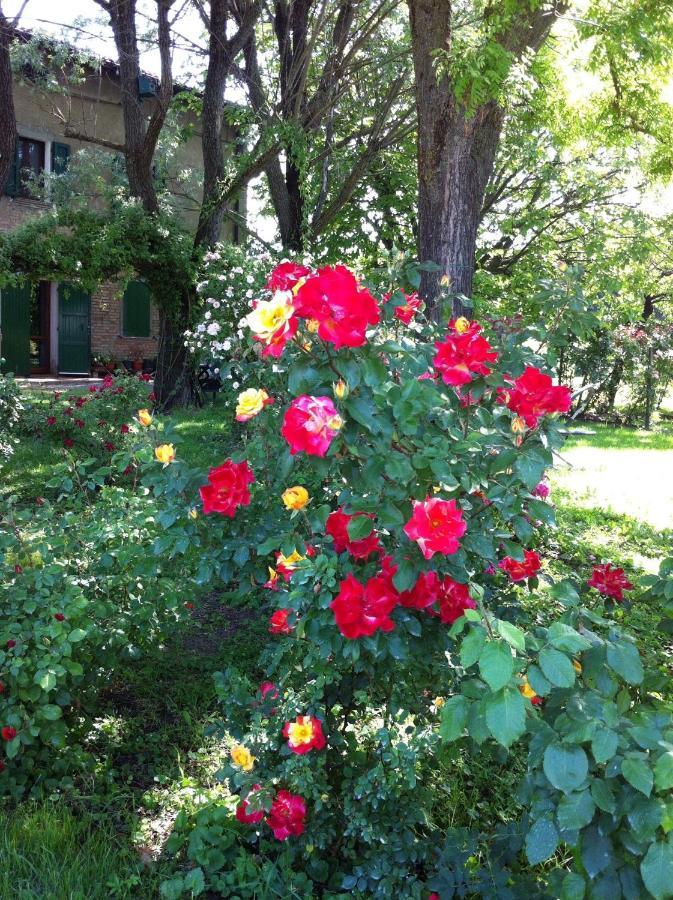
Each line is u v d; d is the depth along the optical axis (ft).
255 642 14.44
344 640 7.59
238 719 9.39
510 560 9.85
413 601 7.53
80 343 64.18
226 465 8.34
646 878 4.87
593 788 5.15
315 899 8.11
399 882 8.00
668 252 48.08
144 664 13.26
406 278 11.06
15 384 30.07
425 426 7.98
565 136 27.53
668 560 8.95
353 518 7.12
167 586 10.99
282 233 44.19
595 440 45.60
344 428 6.84
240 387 23.80
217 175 41.42
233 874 8.33
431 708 9.55
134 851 8.90
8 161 29.27
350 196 48.19
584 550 20.26
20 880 8.15
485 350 8.01
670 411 71.77
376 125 45.37
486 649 5.20
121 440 28.19
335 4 40.65
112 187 41.60
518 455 7.48
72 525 11.61
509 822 8.44
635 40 20.56
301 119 41.34
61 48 37.04
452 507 6.65
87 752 10.80
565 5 21.74
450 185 21.85
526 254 44.32
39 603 9.78
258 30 47.88
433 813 9.36
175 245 40.16
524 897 7.55
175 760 10.87
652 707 7.29
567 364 60.75
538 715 6.08
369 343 7.09
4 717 9.37
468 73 19.36
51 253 37.37
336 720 8.93
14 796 9.55
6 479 25.39
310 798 8.45
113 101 58.65
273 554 8.91
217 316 32.32
